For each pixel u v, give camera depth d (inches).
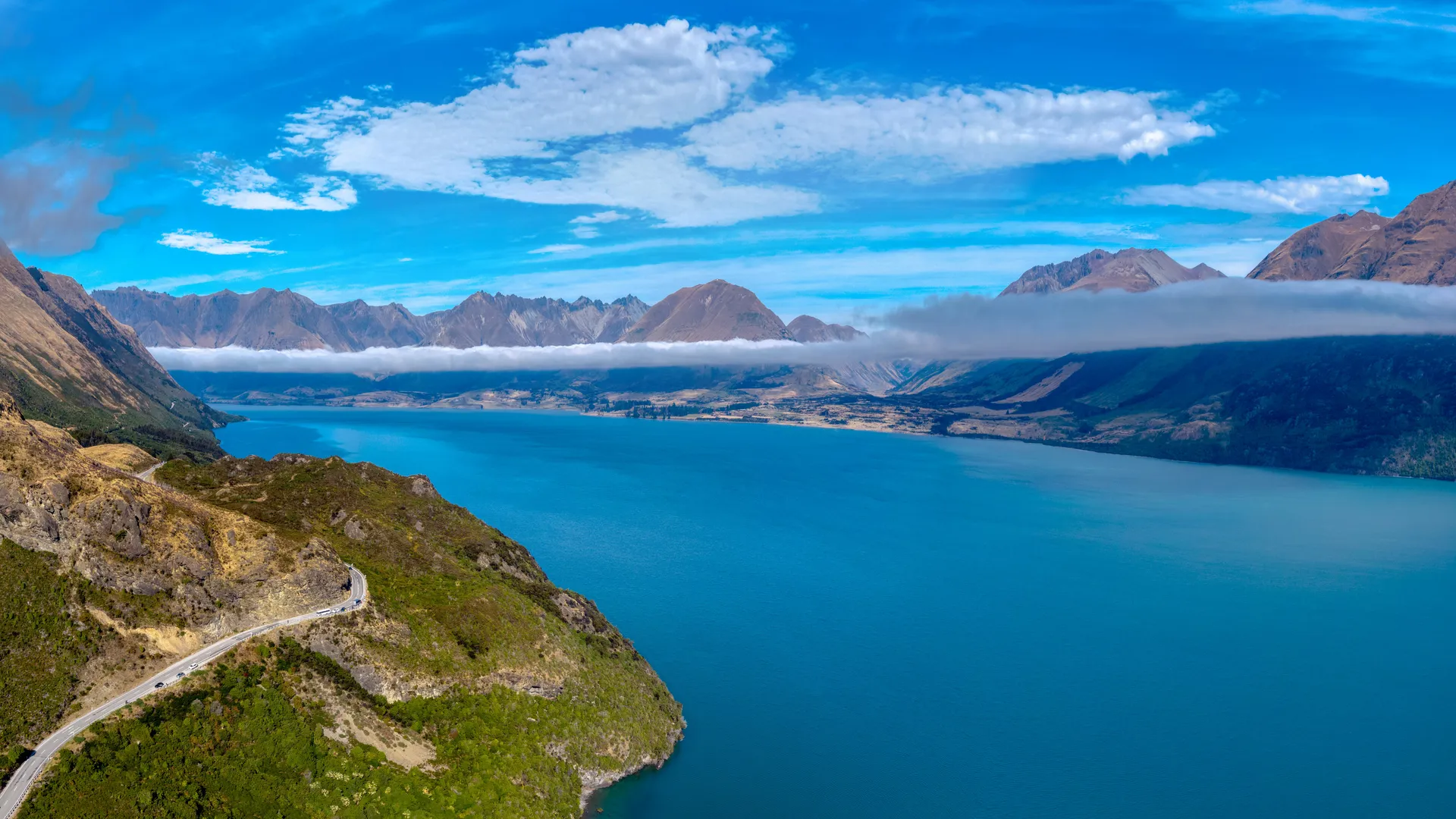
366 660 5349.4
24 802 3671.3
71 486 4970.5
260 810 4224.9
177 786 4072.3
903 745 6604.3
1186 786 6122.1
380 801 4594.0
